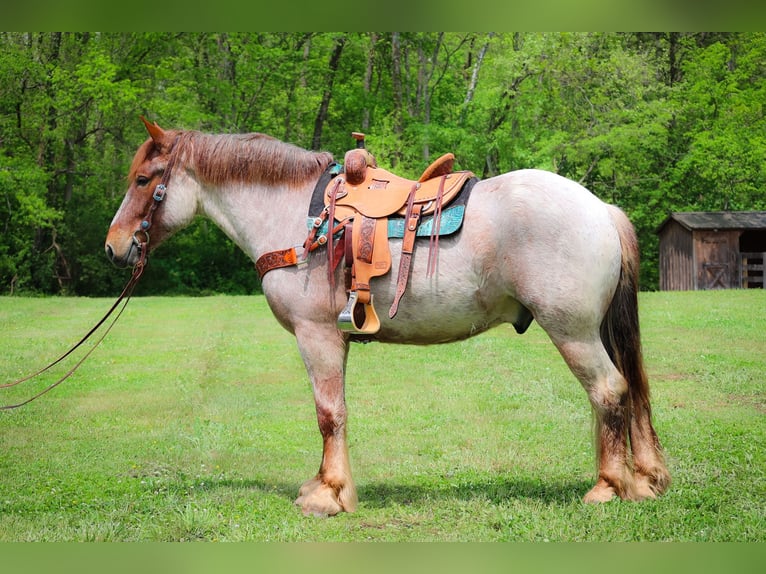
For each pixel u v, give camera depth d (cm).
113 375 966
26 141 2672
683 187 3094
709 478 487
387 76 3450
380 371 964
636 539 386
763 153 2769
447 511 445
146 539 414
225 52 2942
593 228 419
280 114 3025
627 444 430
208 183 493
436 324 446
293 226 469
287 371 990
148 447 636
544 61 2755
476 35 3109
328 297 450
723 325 1234
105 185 3055
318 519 436
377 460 576
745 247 2708
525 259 418
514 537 395
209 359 1076
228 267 3103
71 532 425
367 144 2822
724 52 2930
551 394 802
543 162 2717
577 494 465
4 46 2508
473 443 620
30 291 2738
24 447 638
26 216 2553
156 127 498
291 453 616
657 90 2920
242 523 433
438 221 432
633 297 441
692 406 720
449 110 3206
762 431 614
